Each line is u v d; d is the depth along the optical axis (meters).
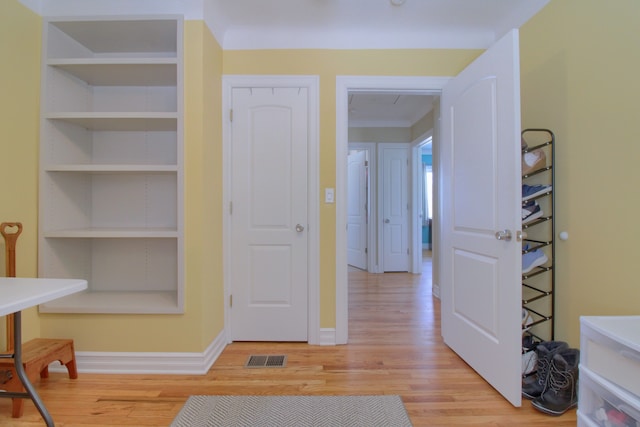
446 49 2.41
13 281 1.42
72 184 2.20
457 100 2.16
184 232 2.01
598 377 1.20
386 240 5.22
